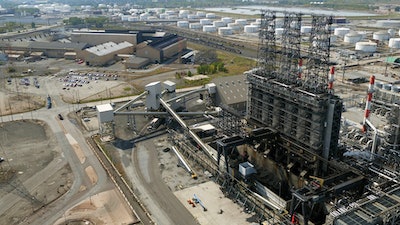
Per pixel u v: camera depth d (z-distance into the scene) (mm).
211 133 113875
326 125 78500
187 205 77812
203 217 73750
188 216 74062
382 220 53906
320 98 76812
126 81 181875
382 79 168500
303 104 80562
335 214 56656
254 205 75812
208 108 138750
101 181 87500
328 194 66250
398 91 139750
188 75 189375
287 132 88000
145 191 83188
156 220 72688
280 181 92625
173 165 95625
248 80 98750
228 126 105250
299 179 84750
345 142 101562
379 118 126562
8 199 80438
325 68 80125
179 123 114625
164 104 122188
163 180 88000
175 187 84875
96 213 75188
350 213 55344
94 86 172625
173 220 72750
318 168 80688
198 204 78250
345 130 109688
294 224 68812
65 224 71750
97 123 124688
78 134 115625
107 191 83250
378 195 60781
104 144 108500
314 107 77688
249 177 84062
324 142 80125
